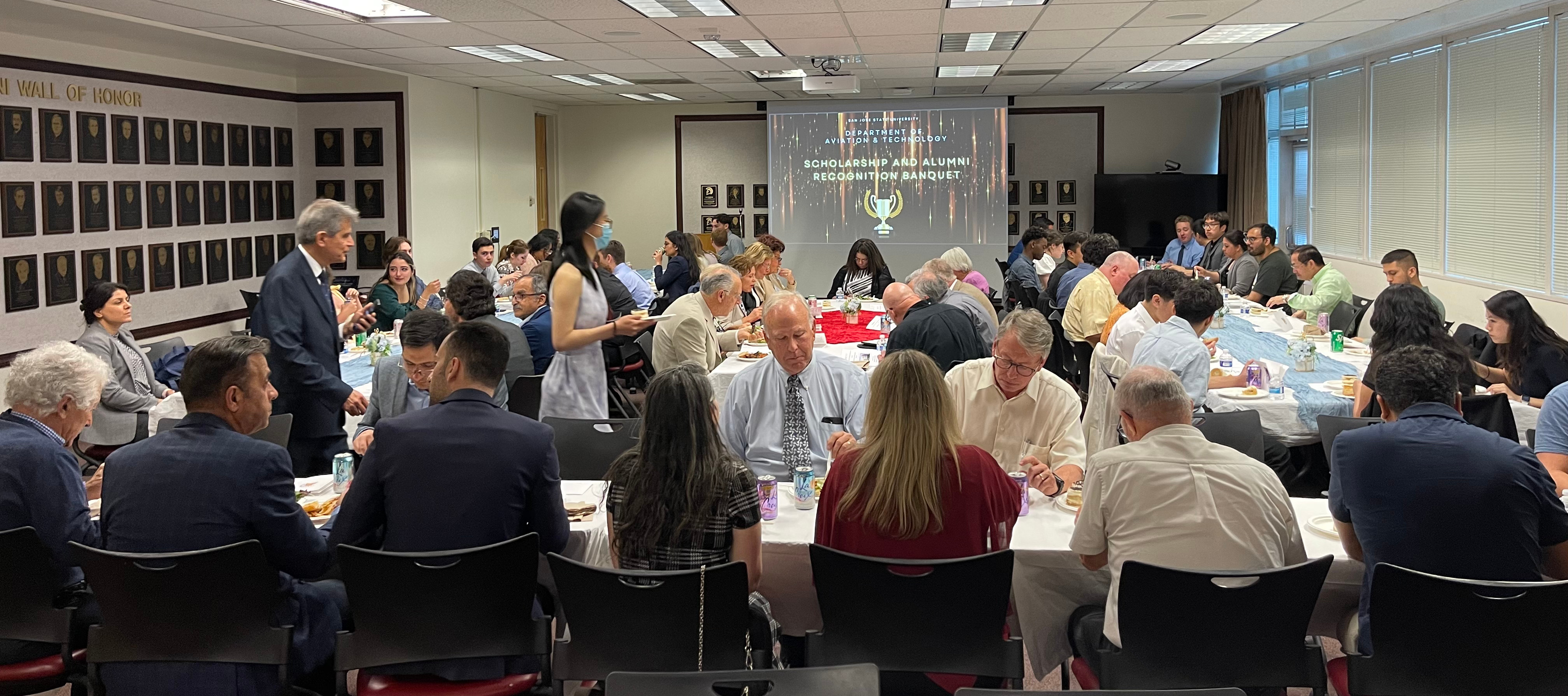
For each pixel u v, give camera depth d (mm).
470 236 11398
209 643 2320
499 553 2291
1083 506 2445
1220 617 2150
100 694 2373
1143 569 2129
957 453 2322
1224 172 12664
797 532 2742
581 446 3441
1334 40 8203
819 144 13375
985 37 7832
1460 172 7922
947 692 2318
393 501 2410
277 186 9539
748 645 2262
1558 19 6633
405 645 2342
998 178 13039
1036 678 3096
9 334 6578
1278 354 5707
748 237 14102
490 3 6133
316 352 3646
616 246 8406
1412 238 8703
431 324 3418
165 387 5301
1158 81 11508
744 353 5715
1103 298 6539
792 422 3391
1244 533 2293
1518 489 2129
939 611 2225
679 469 2318
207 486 2334
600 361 3586
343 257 3725
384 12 6527
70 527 2492
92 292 5027
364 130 9852
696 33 7387
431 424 2441
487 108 11766
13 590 2449
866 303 8539
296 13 6387
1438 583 2025
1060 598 2740
